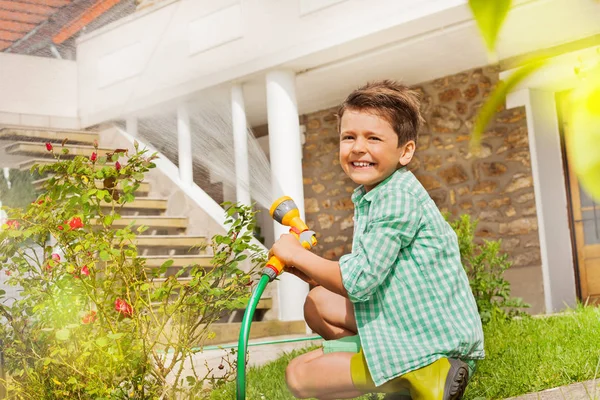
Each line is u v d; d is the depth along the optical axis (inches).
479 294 181.3
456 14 185.8
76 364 72.6
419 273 63.9
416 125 68.1
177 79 92.0
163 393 72.4
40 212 71.1
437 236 64.6
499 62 237.1
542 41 213.5
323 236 285.3
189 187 95.8
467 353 64.5
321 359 68.2
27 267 76.4
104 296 72.0
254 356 133.9
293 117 215.2
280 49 206.2
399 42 207.3
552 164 239.6
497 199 245.1
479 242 248.2
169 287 71.7
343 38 199.2
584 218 242.4
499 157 245.1
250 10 195.0
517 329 149.3
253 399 98.3
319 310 77.6
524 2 172.4
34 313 77.1
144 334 70.6
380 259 61.7
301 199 213.3
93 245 71.2
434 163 259.3
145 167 74.8
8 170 74.0
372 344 63.3
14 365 78.2
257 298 64.3
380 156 65.1
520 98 238.1
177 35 144.7
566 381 101.7
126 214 100.0
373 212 64.6
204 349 80.0
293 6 206.5
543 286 234.1
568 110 13.2
